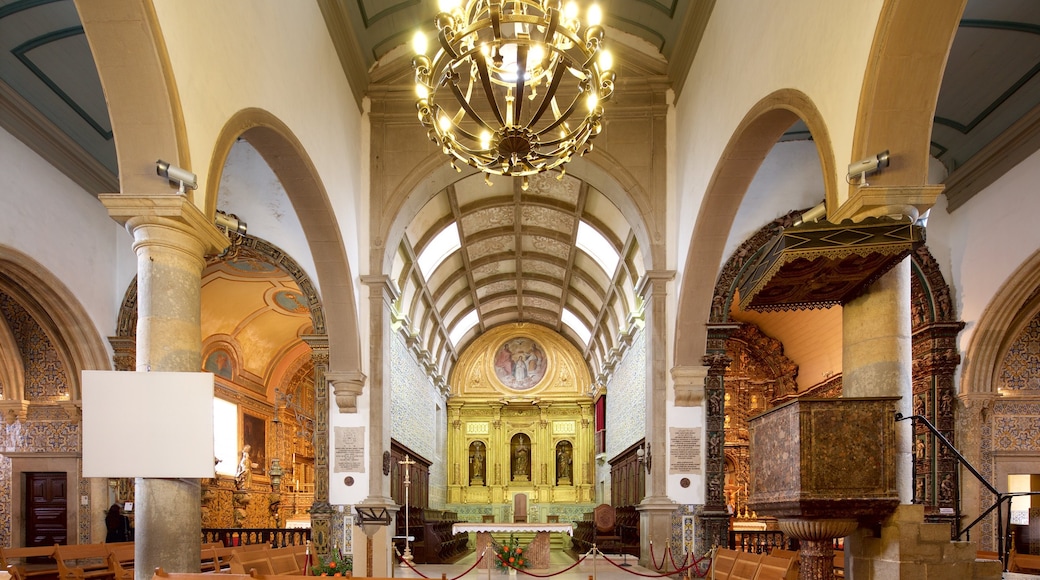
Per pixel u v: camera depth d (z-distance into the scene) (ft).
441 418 102.53
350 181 47.44
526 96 49.16
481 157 29.94
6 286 43.86
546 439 107.76
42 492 49.19
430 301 75.20
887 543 21.94
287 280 65.26
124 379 23.02
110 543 42.52
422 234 62.23
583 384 107.86
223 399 71.00
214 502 67.00
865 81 23.18
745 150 36.88
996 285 40.93
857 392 25.14
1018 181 39.37
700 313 47.60
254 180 48.78
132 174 24.17
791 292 26.63
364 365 48.98
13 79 37.35
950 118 41.22
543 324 108.68
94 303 46.83
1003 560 28.09
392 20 47.73
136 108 23.68
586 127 28.48
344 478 47.67
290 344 82.79
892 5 21.76
